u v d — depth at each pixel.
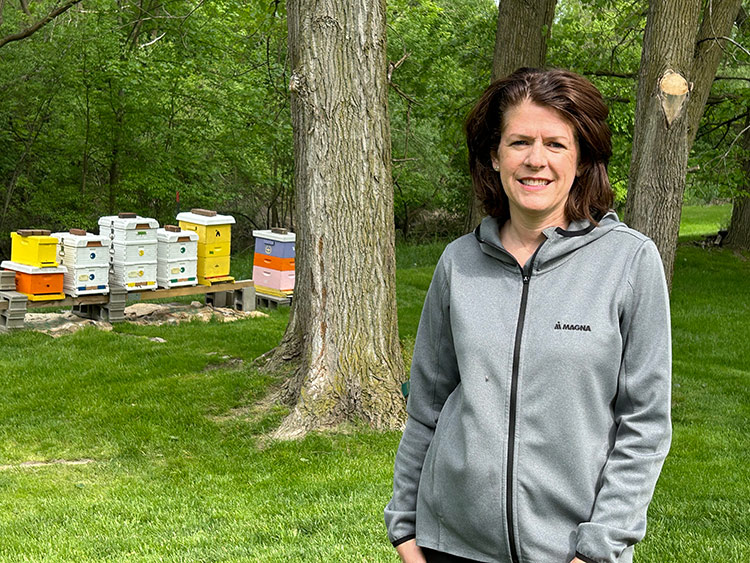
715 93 16.50
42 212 18.64
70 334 10.54
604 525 1.77
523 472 1.86
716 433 7.58
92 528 4.88
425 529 2.05
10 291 10.69
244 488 5.63
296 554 4.32
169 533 4.77
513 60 12.41
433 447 2.06
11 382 8.41
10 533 4.81
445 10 20.08
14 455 6.48
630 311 1.87
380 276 6.91
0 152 18.62
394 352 7.03
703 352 11.52
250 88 18.67
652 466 1.80
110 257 11.43
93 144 19.12
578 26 16.19
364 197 6.77
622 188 20.80
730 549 4.45
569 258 1.93
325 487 5.56
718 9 10.22
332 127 6.68
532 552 1.86
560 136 1.93
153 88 17.92
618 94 16.19
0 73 17.14
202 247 12.16
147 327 11.06
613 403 1.92
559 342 1.85
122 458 6.43
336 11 6.55
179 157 19.56
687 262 20.28
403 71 18.53
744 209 22.22
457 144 16.95
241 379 8.15
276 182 22.64
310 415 6.76
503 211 2.09
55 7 17.38
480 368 1.93
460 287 2.03
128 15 17.56
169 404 7.60
